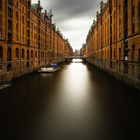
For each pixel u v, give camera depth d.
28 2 41.25
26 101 16.84
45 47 64.38
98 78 34.09
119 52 30.81
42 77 35.31
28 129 10.38
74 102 16.59
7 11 27.47
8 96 18.88
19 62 34.06
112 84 26.89
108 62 41.66
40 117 12.44
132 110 14.14
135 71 21.64
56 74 41.28
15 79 31.16
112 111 13.89
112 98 18.09
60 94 20.05
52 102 16.50
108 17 41.81
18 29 33.75
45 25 64.50
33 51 46.12
